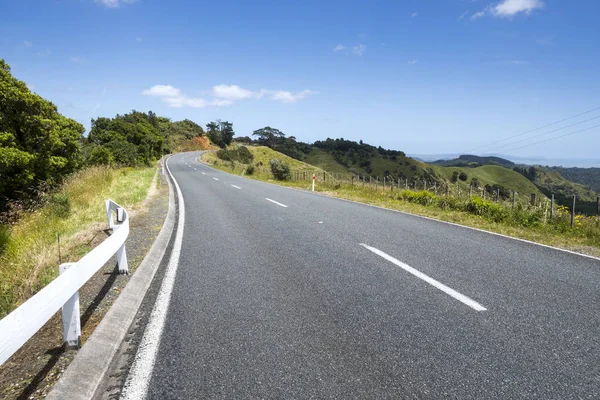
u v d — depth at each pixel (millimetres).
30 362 2771
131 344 3102
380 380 2525
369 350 2926
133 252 5961
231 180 25641
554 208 10414
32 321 2234
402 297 4043
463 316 3555
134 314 3709
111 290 4230
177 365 2734
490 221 10242
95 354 2840
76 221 9539
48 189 15172
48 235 8133
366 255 5816
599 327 3336
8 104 16906
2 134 16234
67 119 21594
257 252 6031
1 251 7566
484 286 4398
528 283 4520
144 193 15016
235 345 3020
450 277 4727
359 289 4297
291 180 27984
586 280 4668
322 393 2389
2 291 4230
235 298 4047
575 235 8500
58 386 2412
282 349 2949
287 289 4312
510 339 3098
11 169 16188
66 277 2734
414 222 9125
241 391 2414
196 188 18953
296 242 6742
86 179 16750
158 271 5133
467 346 2980
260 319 3510
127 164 38344
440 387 2443
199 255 5887
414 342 3049
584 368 2670
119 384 2527
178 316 3600
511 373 2604
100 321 3432
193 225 8578
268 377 2568
